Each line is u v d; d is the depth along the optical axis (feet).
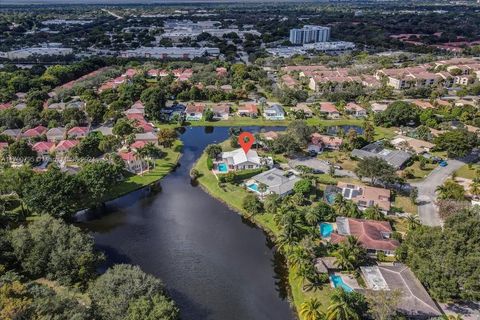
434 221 335.47
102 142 467.52
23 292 212.23
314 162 453.99
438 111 601.62
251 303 263.08
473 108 585.22
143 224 352.49
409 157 446.19
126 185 415.23
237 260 305.94
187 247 320.70
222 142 532.32
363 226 307.78
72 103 640.99
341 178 413.18
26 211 350.02
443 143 452.35
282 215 328.70
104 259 285.43
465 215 261.03
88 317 209.36
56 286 258.37
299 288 267.80
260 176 402.11
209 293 271.08
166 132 514.27
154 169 453.17
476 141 451.12
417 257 256.93
